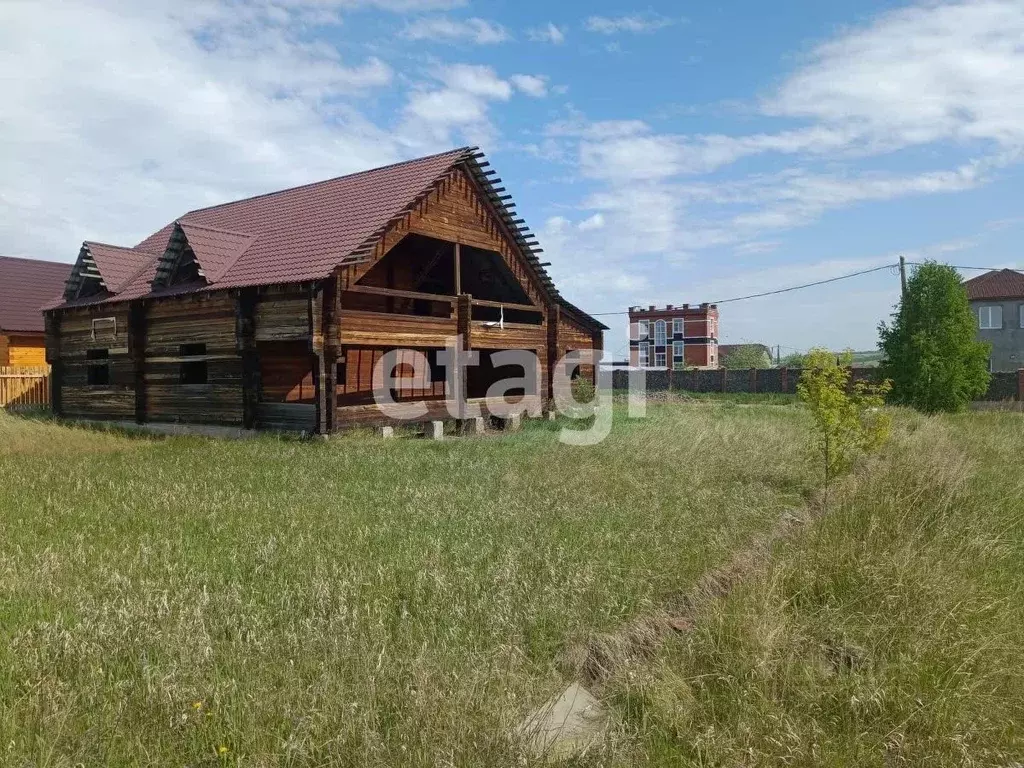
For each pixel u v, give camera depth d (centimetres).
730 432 1509
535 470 1091
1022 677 451
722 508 855
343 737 341
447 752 333
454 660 425
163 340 1772
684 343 6278
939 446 1227
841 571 605
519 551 644
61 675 396
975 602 551
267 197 2231
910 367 2478
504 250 2011
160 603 496
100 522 756
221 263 1695
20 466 1121
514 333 2034
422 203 1709
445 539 692
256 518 777
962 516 802
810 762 369
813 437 1053
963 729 399
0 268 2920
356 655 422
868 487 912
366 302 2067
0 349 2605
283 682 393
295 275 1496
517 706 381
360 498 887
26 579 558
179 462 1164
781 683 435
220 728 350
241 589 538
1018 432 1627
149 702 366
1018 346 4312
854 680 438
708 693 425
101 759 330
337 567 591
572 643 473
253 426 1592
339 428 1512
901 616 524
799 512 873
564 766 351
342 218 1722
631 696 414
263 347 1864
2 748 327
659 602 550
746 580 586
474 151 1825
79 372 2023
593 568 598
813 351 952
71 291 2038
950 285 2461
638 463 1177
